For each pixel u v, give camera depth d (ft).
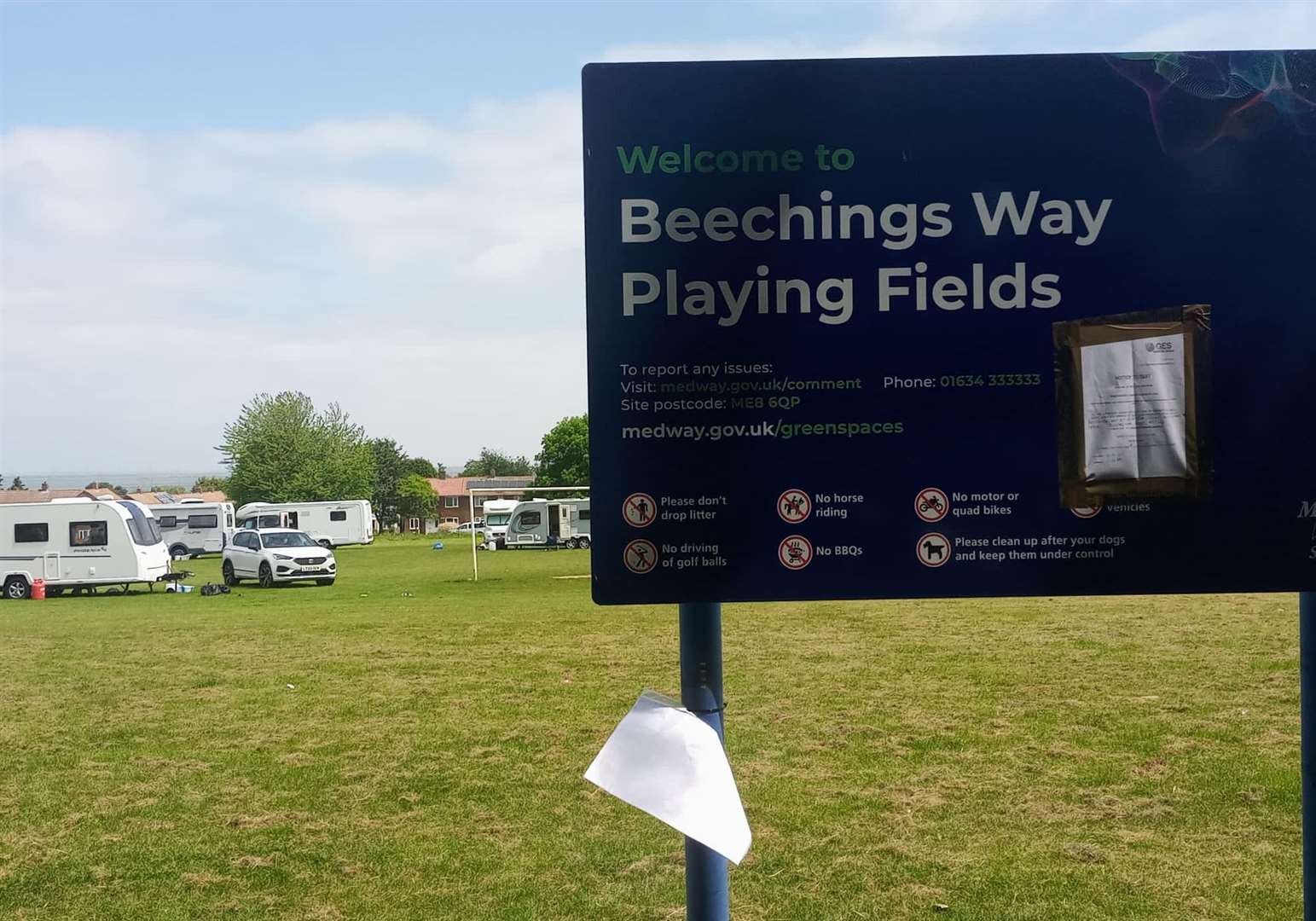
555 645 46.21
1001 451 10.19
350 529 199.00
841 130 10.09
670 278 10.10
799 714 29.94
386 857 19.27
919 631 46.91
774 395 10.15
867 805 21.48
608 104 10.05
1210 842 18.90
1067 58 10.14
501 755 26.40
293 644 49.47
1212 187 10.15
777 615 54.34
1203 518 10.21
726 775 9.18
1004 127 10.12
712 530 10.19
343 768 25.48
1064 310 10.16
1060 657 38.37
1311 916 10.11
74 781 24.73
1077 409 10.17
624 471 10.18
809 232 10.11
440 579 99.35
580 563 123.03
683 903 16.90
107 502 94.63
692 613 10.23
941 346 10.16
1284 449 10.18
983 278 10.16
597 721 29.94
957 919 15.90
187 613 69.72
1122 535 10.21
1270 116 10.14
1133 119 10.15
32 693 36.94
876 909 16.34
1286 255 10.17
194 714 32.50
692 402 10.15
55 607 79.25
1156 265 10.16
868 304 10.14
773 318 10.14
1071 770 23.48
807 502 10.19
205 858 19.38
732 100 10.07
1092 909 16.12
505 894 17.46
